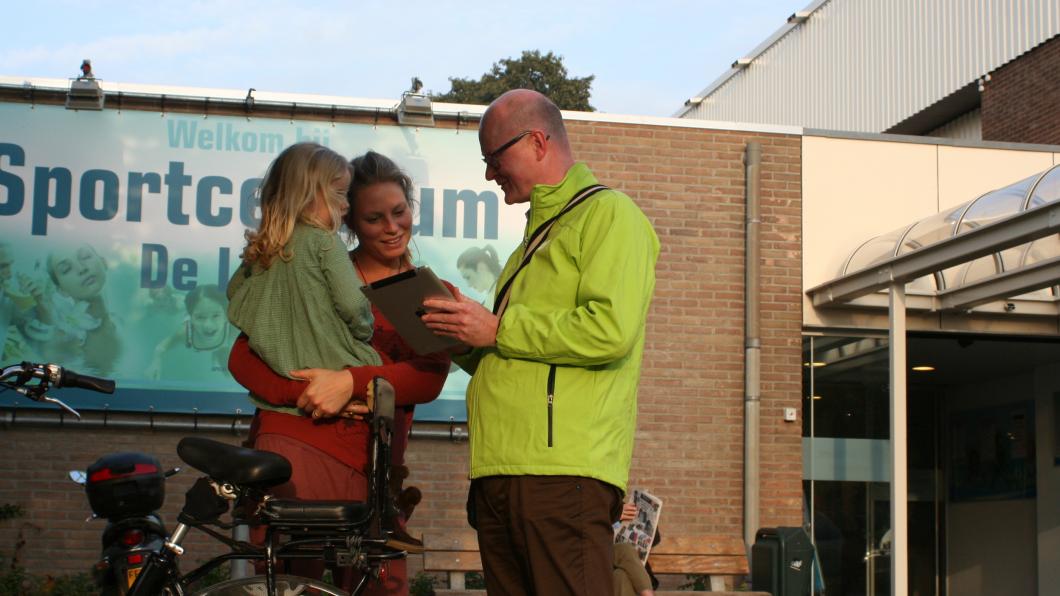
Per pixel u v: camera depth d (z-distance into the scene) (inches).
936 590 661.9
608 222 137.9
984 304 482.6
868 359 490.9
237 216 442.9
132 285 434.6
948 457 673.0
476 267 454.0
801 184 491.5
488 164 148.9
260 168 445.7
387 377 157.9
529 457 133.9
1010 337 520.1
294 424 156.1
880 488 487.2
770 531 380.5
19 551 418.6
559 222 143.3
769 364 479.2
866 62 941.8
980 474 657.0
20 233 431.5
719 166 483.2
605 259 135.6
